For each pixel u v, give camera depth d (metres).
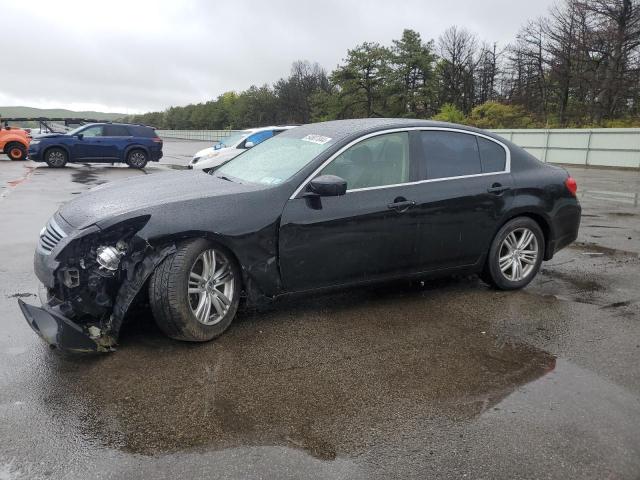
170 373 3.32
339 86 60.66
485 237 4.84
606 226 8.87
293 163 4.25
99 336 3.52
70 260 3.39
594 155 26.47
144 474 2.38
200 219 3.60
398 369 3.47
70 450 2.54
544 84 45.97
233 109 96.88
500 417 2.91
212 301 3.75
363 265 4.27
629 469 2.48
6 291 4.81
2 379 3.18
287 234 3.91
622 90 37.56
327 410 2.96
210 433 2.71
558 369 3.50
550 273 5.86
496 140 5.05
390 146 4.46
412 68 55.03
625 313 4.59
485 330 4.15
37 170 18.47
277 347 3.75
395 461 2.52
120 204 3.68
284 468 2.45
